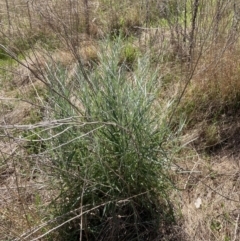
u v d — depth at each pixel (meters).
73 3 4.62
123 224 2.62
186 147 3.28
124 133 2.47
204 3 3.89
